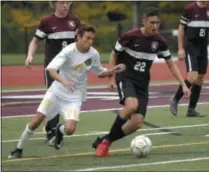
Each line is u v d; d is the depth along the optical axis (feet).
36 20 278.46
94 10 298.76
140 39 72.38
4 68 221.05
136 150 71.41
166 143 82.02
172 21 335.67
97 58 72.64
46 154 74.64
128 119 72.54
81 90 73.20
